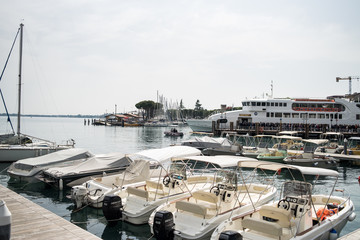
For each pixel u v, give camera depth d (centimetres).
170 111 11875
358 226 1267
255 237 887
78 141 5269
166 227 972
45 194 1644
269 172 2433
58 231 900
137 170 1495
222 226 942
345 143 3048
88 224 1218
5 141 2736
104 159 1859
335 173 1176
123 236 1111
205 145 3281
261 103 5788
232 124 5894
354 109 5784
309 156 2539
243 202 1261
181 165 1503
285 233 902
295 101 5778
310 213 1003
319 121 5756
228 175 1202
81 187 1368
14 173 1823
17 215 1041
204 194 1080
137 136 6550
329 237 1021
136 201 1206
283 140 5334
